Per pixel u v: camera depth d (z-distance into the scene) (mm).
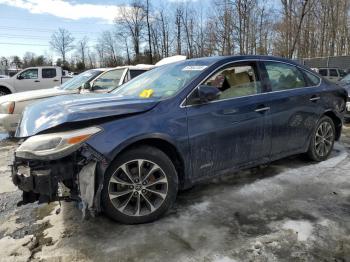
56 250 2938
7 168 5312
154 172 3355
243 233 3131
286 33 28359
